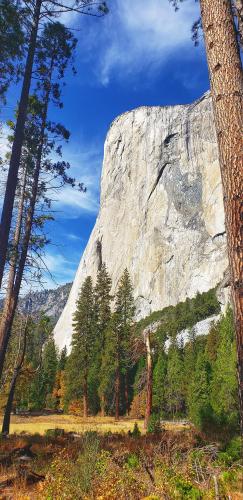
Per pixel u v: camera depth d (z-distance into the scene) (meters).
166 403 49.94
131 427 30.97
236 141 3.98
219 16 4.52
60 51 13.81
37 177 15.72
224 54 4.36
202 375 42.22
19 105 11.72
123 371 49.72
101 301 59.72
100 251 159.38
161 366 54.56
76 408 51.81
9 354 27.19
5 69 12.57
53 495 5.84
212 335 59.16
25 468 8.18
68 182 16.06
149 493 5.59
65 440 12.33
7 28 11.68
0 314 15.45
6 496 6.43
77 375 50.50
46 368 65.00
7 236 10.44
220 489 5.65
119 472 6.21
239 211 3.79
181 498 5.38
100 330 58.56
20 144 11.31
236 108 4.11
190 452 7.41
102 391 51.34
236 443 9.27
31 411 56.09
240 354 3.50
